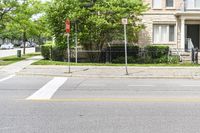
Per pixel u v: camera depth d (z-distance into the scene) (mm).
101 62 33000
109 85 17562
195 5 36688
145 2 37438
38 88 16125
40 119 9438
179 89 15969
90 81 19688
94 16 31312
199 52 35031
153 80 20562
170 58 31688
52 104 11664
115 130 8281
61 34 32344
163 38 37719
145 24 37469
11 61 33812
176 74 22734
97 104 11664
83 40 32031
